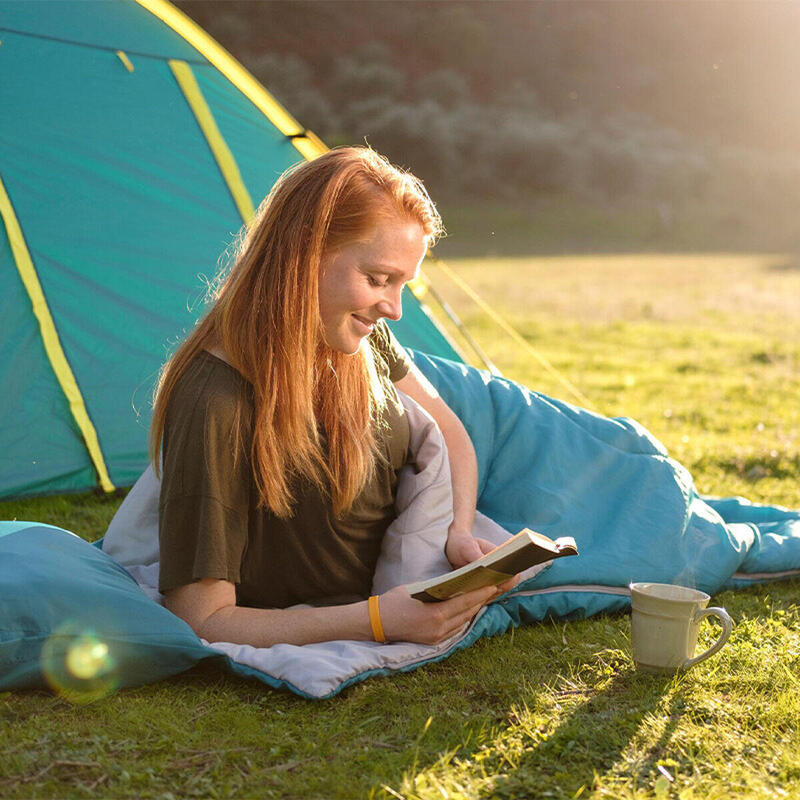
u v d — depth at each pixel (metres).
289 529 2.21
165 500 2.11
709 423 5.71
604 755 1.85
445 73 45.06
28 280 3.93
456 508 2.49
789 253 23.86
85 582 2.06
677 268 18.80
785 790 1.75
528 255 22.06
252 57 43.47
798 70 50.28
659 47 51.03
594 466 2.91
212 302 2.28
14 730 1.84
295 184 2.12
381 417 2.32
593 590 2.57
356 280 2.08
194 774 1.74
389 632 2.17
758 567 2.89
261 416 2.10
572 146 38.91
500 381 3.10
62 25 4.18
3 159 3.97
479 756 1.82
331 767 1.77
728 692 2.13
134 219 4.13
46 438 3.86
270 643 2.13
